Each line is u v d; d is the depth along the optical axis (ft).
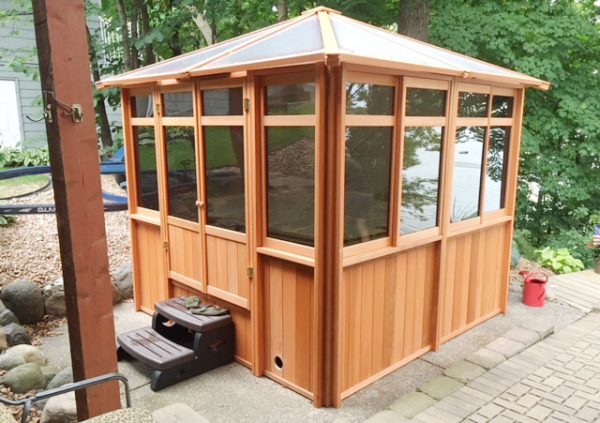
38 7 6.75
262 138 10.52
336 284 9.77
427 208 11.94
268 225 10.92
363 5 25.75
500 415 9.96
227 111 11.25
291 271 10.58
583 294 17.54
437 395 10.66
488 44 25.05
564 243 28.66
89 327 7.66
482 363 12.11
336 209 9.52
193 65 11.25
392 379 11.53
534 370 11.89
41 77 6.99
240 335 12.14
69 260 7.38
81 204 7.36
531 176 29.55
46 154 29.35
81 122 7.21
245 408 10.30
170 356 11.24
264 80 10.28
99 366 7.84
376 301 11.09
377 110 10.19
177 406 9.88
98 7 27.96
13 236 19.21
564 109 26.25
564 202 31.35
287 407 10.34
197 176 12.30
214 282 12.52
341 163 9.36
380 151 10.45
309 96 9.52
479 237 14.12
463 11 25.64
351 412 10.14
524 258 22.53
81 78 7.13
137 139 14.51
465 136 12.88
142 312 15.48
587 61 28.43
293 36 10.37
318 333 10.02
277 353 11.24
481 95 13.19
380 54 9.36
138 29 27.76
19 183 25.30
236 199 11.44
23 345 11.84
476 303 14.48
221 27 30.76
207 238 12.46
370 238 10.65
